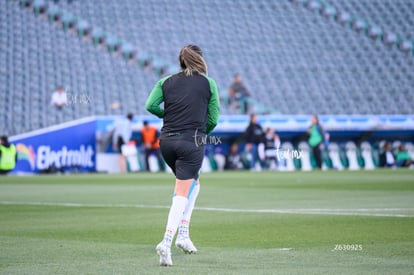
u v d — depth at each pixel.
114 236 22.38
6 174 70.94
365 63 110.75
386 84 108.69
